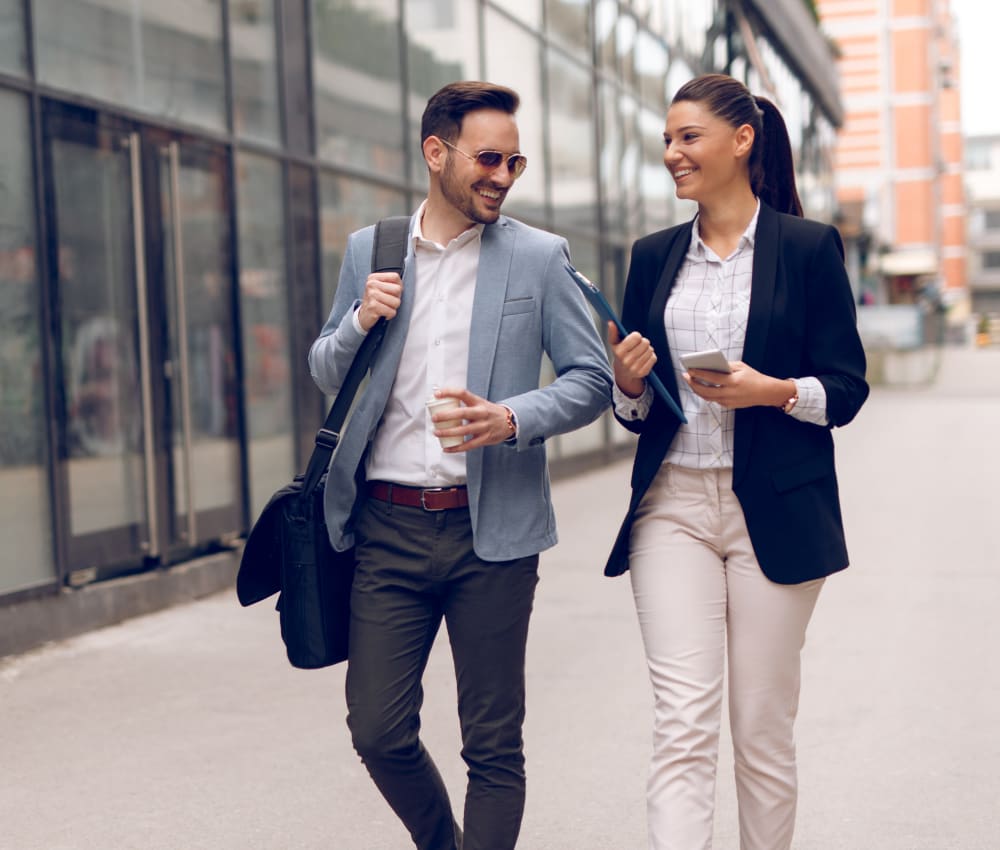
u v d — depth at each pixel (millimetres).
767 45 29125
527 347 2996
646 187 18469
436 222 3018
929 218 63000
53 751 4719
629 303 3102
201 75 7836
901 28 62812
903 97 63000
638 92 18062
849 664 5836
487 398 2949
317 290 9188
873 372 33188
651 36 18750
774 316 2895
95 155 6879
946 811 4008
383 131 10383
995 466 14312
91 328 6840
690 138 2914
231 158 8062
